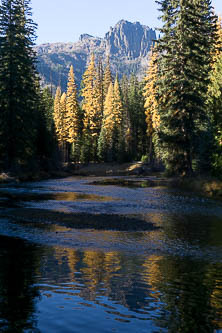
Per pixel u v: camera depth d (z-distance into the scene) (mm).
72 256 9305
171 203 21000
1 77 35281
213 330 4891
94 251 10008
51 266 8195
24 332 4609
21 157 37688
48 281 7000
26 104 37531
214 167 30250
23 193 24578
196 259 9383
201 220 15539
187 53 30391
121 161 64500
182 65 31578
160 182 37031
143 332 4750
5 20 36594
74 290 6496
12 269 7824
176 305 5863
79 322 5004
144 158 63812
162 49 32500
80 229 13062
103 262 8789
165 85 32250
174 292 6562
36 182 34750
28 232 12266
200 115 31078
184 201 21984
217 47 39094
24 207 18031
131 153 70000
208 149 31594
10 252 9484
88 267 8242
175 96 31125
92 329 4777
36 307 5562
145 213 17266
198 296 6359
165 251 10227
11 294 6164
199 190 27328
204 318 5320
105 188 29984
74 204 19797
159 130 32781
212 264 8891
